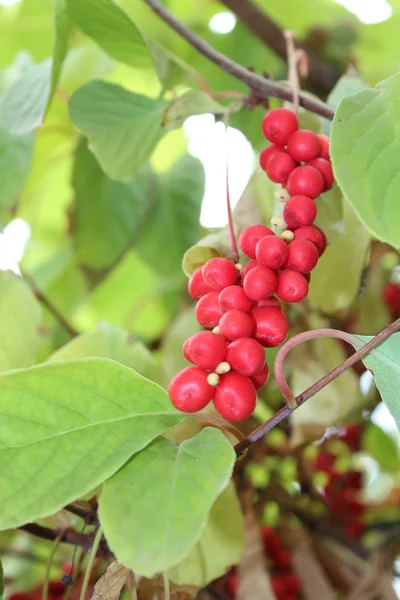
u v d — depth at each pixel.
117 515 0.20
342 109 0.22
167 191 0.48
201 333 0.22
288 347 0.23
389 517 0.54
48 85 0.32
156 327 0.58
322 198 0.27
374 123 0.22
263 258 0.23
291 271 0.23
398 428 0.23
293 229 0.24
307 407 0.35
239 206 0.30
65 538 0.30
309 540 0.45
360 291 0.35
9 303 0.32
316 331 0.24
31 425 0.22
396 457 0.51
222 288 0.24
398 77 0.23
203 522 0.20
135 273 0.57
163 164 0.56
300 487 0.47
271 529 0.43
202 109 0.30
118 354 0.33
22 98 0.32
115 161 0.31
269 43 0.44
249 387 0.22
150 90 0.49
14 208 0.37
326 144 0.26
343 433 0.42
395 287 0.41
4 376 0.22
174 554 0.20
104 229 0.44
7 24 0.51
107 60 0.43
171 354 0.38
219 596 0.36
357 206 0.21
